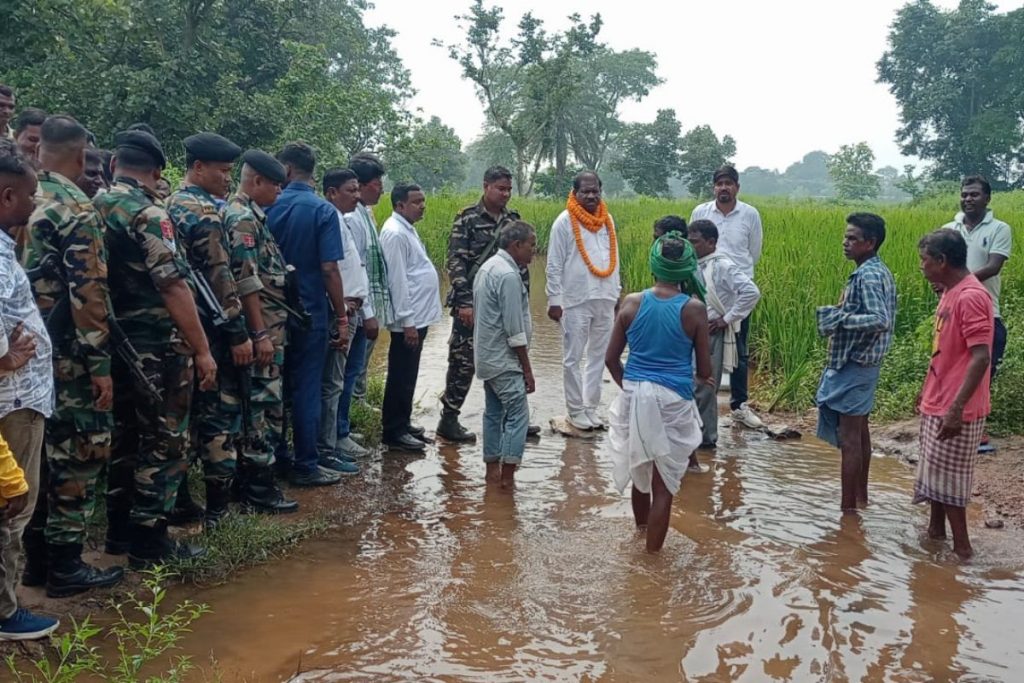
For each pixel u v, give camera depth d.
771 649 3.89
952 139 59.09
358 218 6.49
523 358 5.94
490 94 46.00
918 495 5.08
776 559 4.88
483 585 4.49
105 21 18.34
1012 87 54.91
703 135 61.59
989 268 7.06
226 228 5.07
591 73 62.69
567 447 7.12
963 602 4.38
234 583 4.45
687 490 6.05
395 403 6.83
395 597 4.33
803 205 37.50
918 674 3.70
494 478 6.24
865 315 5.34
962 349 4.82
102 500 5.30
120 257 4.20
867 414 5.67
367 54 46.75
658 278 5.05
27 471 3.58
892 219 17.81
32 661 3.55
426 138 27.23
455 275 6.90
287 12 24.62
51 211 3.90
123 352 4.16
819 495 5.98
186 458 4.52
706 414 6.99
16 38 14.05
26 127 5.38
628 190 100.75
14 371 3.42
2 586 3.56
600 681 3.60
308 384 5.81
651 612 4.22
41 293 3.95
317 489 5.91
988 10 56.38
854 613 4.24
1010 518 5.59
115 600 4.16
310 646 3.83
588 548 5.00
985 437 7.10
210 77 20.67
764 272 11.10
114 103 17.98
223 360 4.89
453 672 3.64
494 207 6.92
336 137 22.67
